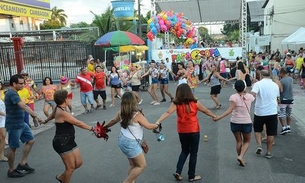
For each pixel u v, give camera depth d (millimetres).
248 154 6574
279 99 7613
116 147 7359
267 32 38906
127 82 14820
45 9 13992
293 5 32906
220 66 18359
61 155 4668
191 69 12289
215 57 21344
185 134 5215
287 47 31266
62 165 6371
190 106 5160
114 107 12867
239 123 5793
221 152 6758
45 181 5578
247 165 5969
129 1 26625
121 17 26609
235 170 5738
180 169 5344
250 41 33188
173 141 7695
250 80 11219
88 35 24938
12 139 5684
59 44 20078
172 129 8883
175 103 5176
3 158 6738
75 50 20172
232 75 19109
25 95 8930
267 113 6148
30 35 31094
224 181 5277
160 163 6215
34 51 19875
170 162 6262
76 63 20188
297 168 5805
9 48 16484
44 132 9141
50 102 9969
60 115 4648
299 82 18344
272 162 6105
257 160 6223
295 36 18547
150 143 7555
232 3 28969
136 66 15242
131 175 4609
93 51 20672
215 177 5449
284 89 7824
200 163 6129
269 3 37812
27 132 5883
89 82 11617
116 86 13047
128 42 15281
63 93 4719
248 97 5758
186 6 29797
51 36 33594
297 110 10891
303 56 18328
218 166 5949
